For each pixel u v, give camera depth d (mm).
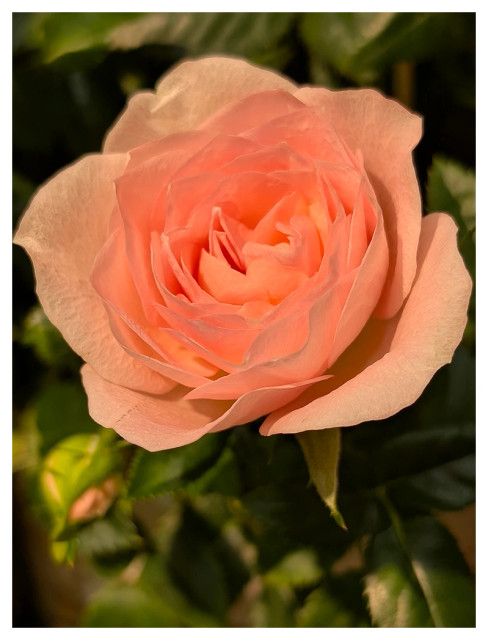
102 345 166
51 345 212
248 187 167
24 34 208
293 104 165
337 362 165
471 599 186
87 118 220
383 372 149
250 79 175
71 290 167
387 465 193
